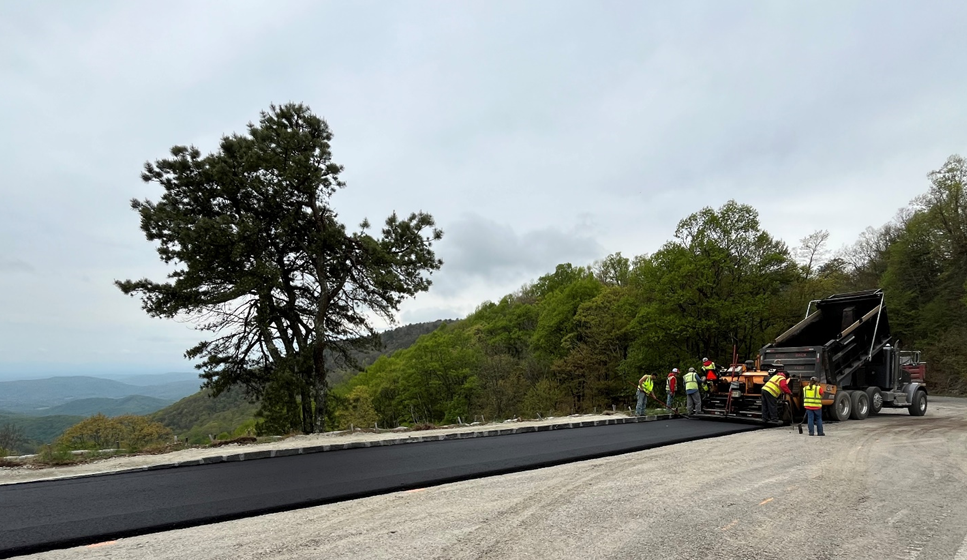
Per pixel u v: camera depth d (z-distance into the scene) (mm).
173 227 17953
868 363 15953
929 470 7898
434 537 4949
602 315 37781
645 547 4629
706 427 13516
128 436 22594
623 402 36625
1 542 4797
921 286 35219
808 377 13844
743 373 14945
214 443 11852
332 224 20516
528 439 11492
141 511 5840
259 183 19219
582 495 6504
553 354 45344
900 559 4371
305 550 4633
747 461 8703
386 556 4453
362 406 51938
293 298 21312
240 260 18562
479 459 8938
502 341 59844
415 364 51531
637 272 38156
